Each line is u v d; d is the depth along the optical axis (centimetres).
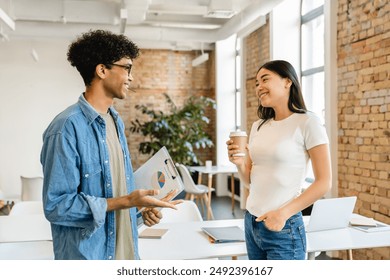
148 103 909
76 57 144
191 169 681
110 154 148
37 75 743
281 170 178
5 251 234
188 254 212
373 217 371
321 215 252
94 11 590
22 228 268
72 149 132
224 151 859
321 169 172
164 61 916
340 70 417
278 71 183
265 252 186
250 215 188
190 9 523
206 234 251
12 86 736
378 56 359
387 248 356
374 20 363
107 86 145
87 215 131
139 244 230
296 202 164
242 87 727
